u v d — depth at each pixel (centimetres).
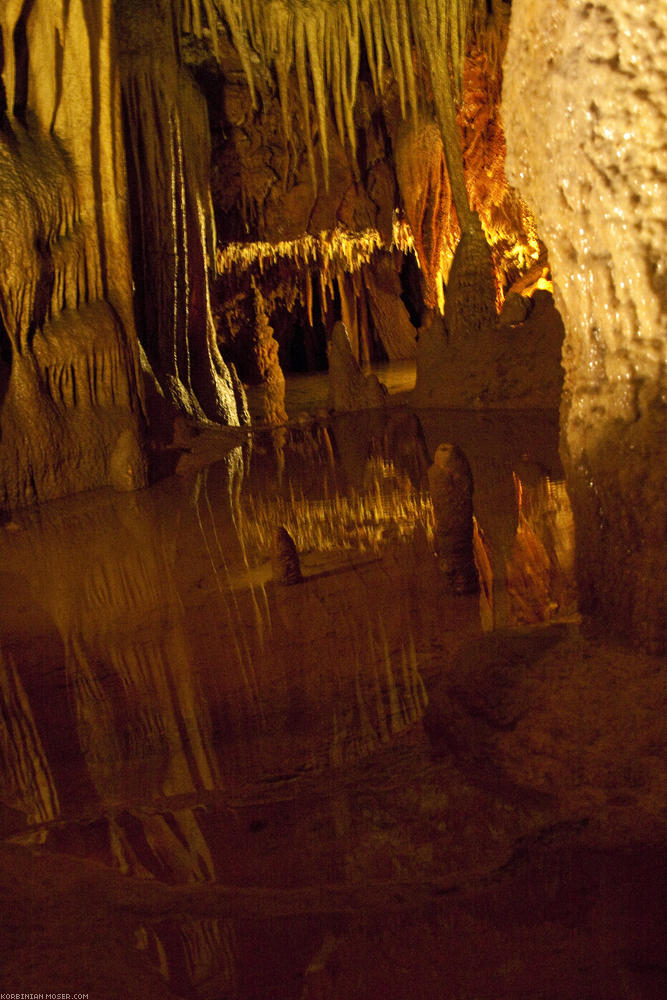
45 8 869
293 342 2012
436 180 1455
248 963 166
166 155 1090
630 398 285
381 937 175
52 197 873
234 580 567
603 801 224
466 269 1153
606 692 268
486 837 215
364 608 470
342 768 272
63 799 282
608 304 290
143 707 377
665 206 270
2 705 400
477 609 441
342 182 1523
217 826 239
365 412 1217
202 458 1012
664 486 275
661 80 265
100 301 940
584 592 320
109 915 185
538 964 162
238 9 1159
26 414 865
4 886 199
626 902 181
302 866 210
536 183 309
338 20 1219
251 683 387
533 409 1072
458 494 457
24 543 736
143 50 1059
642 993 151
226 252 1498
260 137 1395
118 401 945
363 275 1892
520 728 266
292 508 751
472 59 1371
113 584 593
